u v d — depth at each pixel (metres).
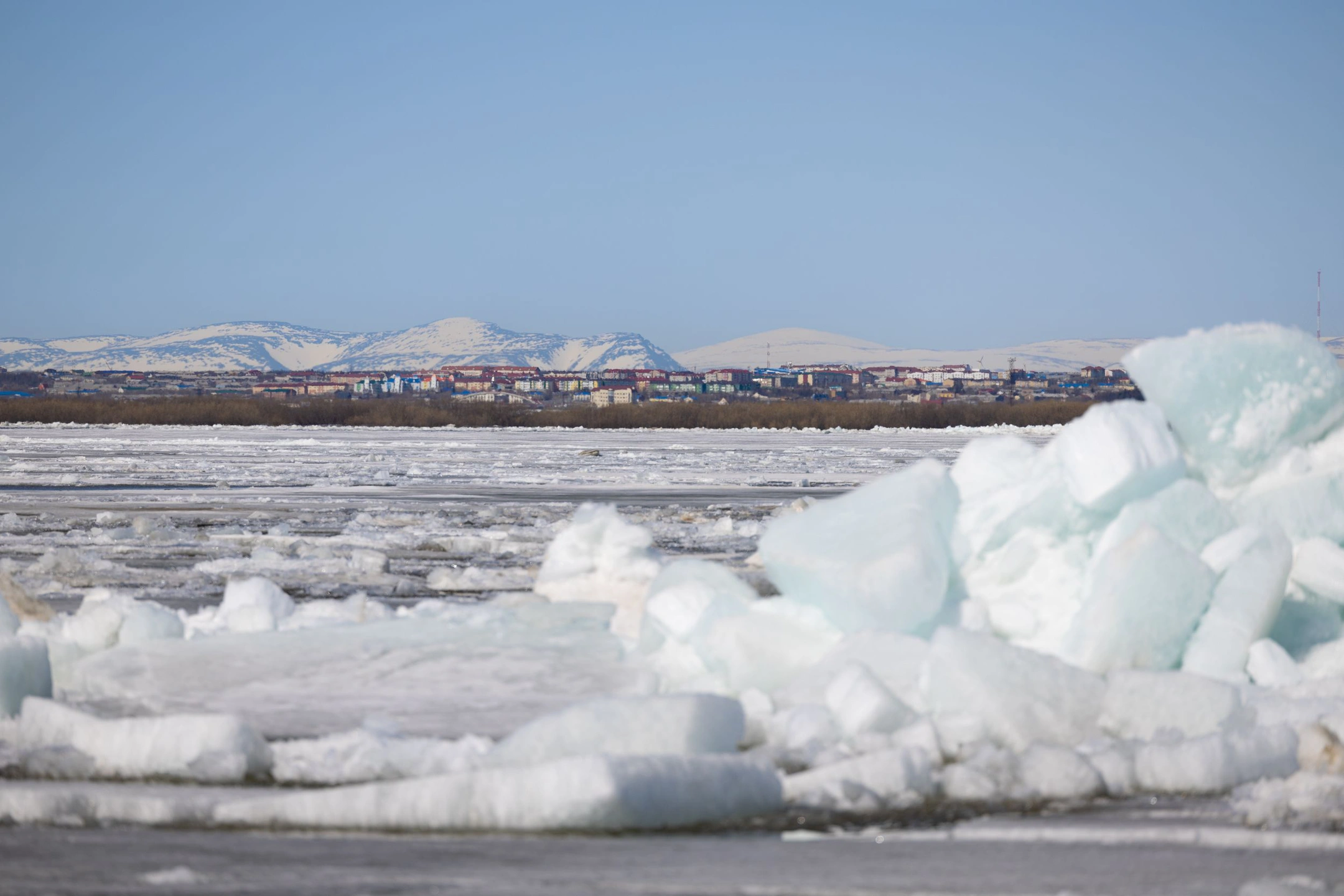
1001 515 21.34
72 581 35.06
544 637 22.41
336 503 66.06
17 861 12.05
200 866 11.84
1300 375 22.38
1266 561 20.34
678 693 17.64
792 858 12.20
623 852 12.48
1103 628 19.12
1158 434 21.23
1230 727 16.39
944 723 16.66
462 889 11.05
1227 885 11.20
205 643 21.89
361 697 19.39
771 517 56.66
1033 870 11.71
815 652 19.58
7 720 17.17
